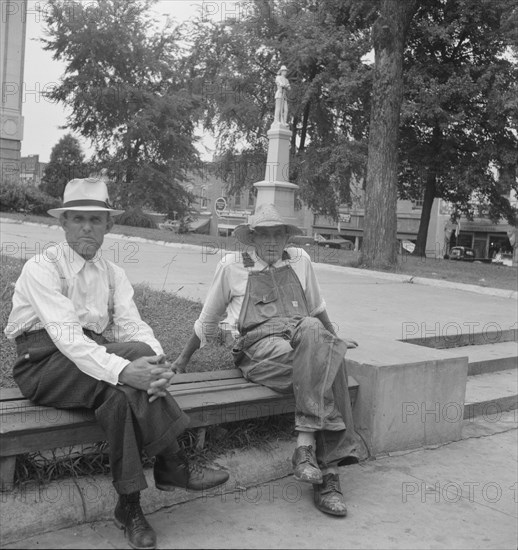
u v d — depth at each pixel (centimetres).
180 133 3381
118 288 328
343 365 347
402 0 1370
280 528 311
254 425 382
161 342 467
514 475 411
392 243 1415
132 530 279
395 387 417
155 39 3312
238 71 2748
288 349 359
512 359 657
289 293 384
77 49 3022
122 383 278
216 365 432
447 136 2297
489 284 1220
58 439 284
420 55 2259
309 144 2827
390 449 423
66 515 290
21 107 2950
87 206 306
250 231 387
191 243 1588
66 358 289
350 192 2828
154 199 3366
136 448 277
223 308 395
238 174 2991
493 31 2134
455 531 327
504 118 2105
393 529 322
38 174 3609
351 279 1214
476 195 2542
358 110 2572
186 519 312
